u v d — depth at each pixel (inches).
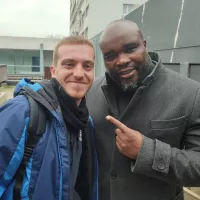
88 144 73.1
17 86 64.5
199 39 135.9
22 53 1530.5
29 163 56.5
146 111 72.3
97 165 76.5
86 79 64.7
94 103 82.5
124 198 74.2
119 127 64.6
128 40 68.1
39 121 57.8
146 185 72.9
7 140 55.1
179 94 71.0
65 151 59.3
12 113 56.8
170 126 70.0
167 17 173.9
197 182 67.1
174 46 163.8
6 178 55.4
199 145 67.7
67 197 58.9
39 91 60.9
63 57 63.6
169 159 63.5
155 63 78.7
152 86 72.9
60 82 63.9
